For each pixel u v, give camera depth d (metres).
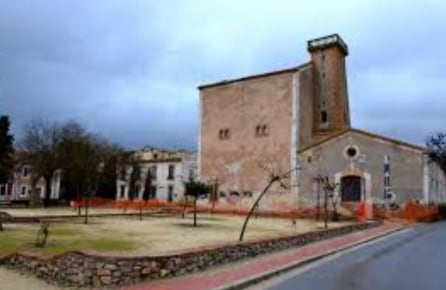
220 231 28.58
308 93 60.56
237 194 60.44
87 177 68.25
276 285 14.07
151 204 58.97
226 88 64.00
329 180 53.31
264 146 59.28
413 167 49.47
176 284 13.14
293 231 29.61
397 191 49.84
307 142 59.28
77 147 67.31
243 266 16.84
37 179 67.00
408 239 29.55
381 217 48.12
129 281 12.99
